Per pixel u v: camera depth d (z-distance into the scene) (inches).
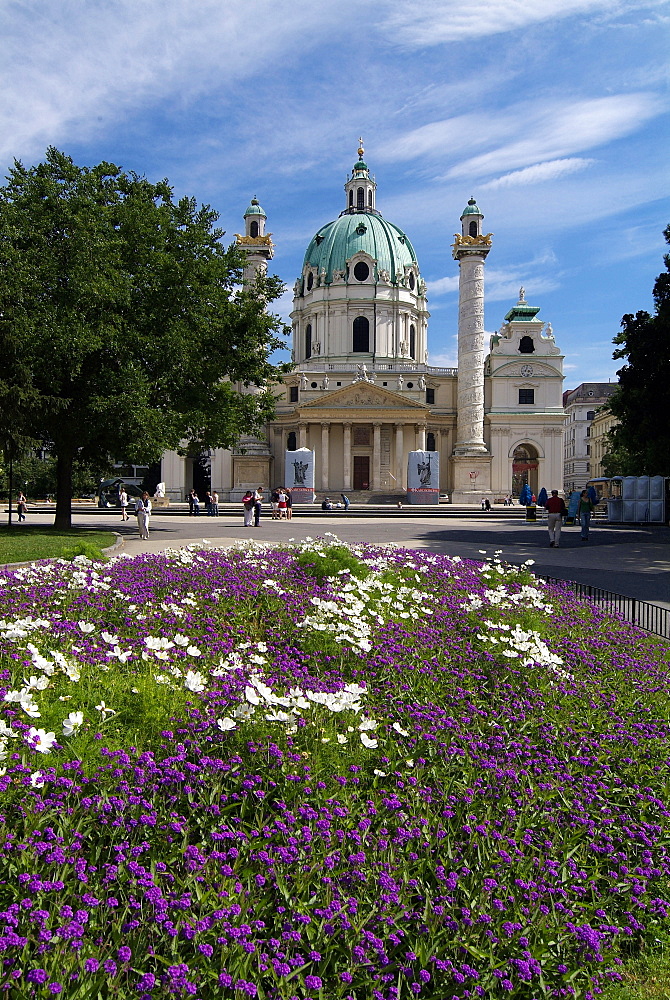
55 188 1309.1
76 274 1216.8
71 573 570.3
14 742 231.3
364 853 212.2
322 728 274.2
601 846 252.1
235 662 330.6
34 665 292.4
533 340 3757.4
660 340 1549.0
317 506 2706.7
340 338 3885.3
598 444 5334.6
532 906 210.2
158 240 1401.3
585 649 484.1
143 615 438.3
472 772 275.9
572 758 311.1
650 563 1087.6
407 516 2394.2
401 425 3575.3
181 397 1450.5
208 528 1688.0
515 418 3698.3
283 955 170.6
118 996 156.7
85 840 203.8
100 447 1455.5
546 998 185.6
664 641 565.0
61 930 163.0
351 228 4052.7
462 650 424.5
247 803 230.5
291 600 494.9
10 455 1301.7
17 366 1144.8
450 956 189.5
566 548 1293.1
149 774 224.7
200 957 168.2
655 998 201.5
